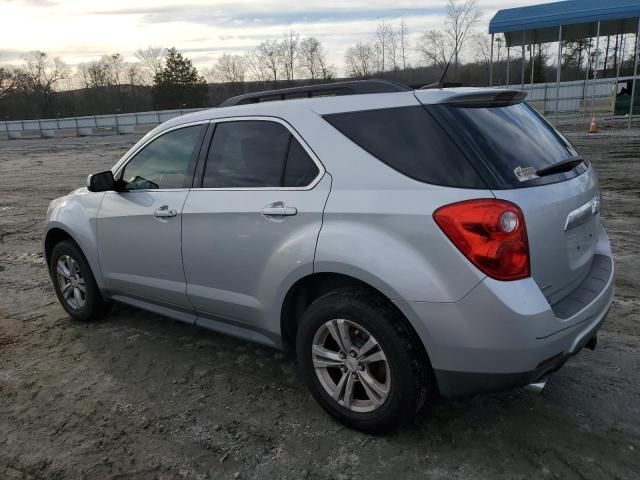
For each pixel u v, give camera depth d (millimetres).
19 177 16672
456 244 2523
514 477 2658
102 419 3316
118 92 89688
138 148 4184
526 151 2873
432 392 2928
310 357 3137
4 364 4082
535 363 2527
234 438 3076
